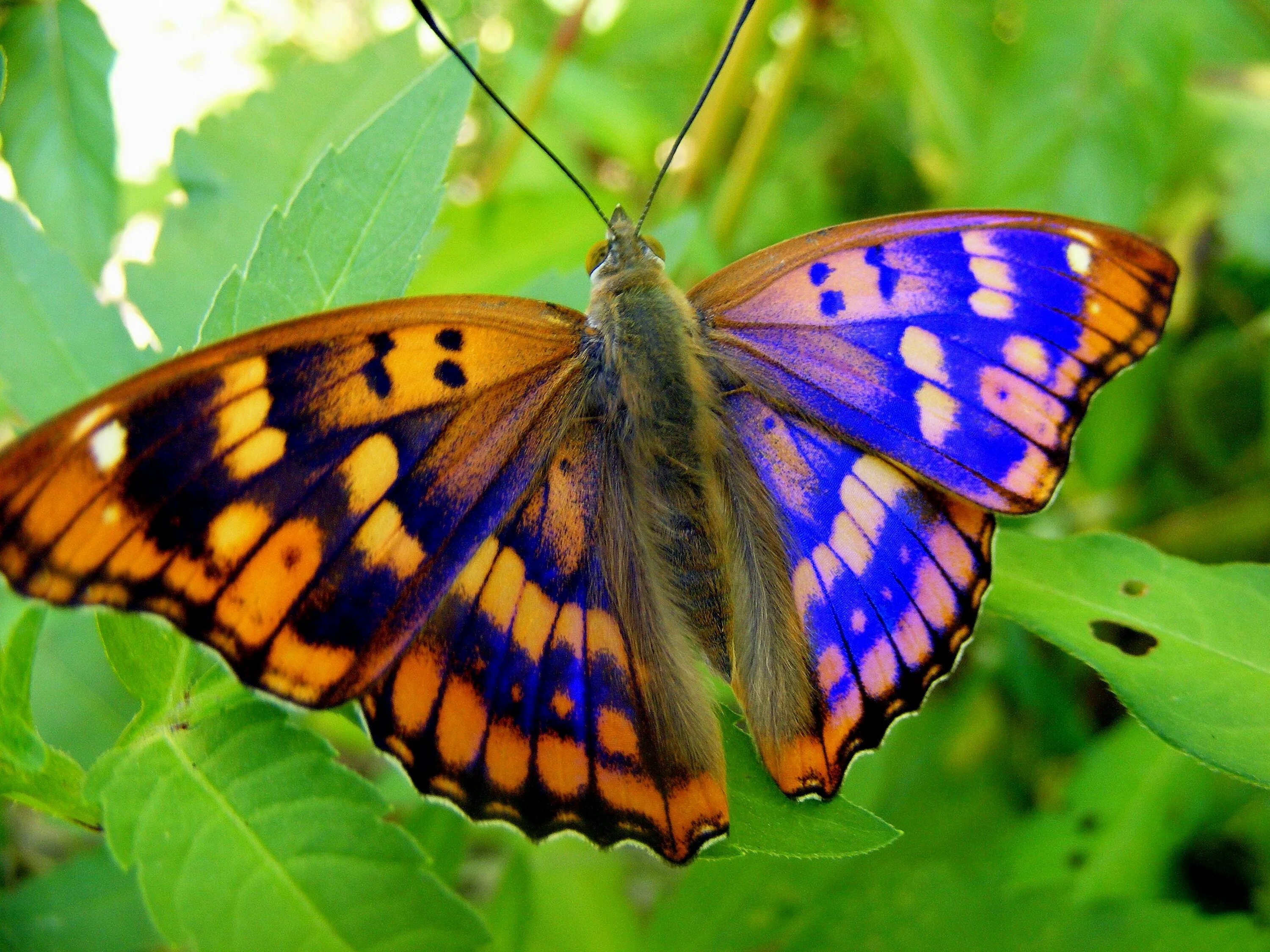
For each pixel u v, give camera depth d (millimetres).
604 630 127
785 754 127
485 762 123
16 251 135
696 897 153
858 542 131
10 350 133
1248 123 177
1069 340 129
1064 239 128
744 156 181
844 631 130
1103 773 156
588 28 211
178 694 121
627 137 184
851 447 133
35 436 110
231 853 117
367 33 216
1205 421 177
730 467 134
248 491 116
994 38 186
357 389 120
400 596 121
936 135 187
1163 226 179
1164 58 170
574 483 130
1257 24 182
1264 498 175
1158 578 132
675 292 137
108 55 155
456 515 124
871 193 201
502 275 168
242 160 151
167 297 146
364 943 116
